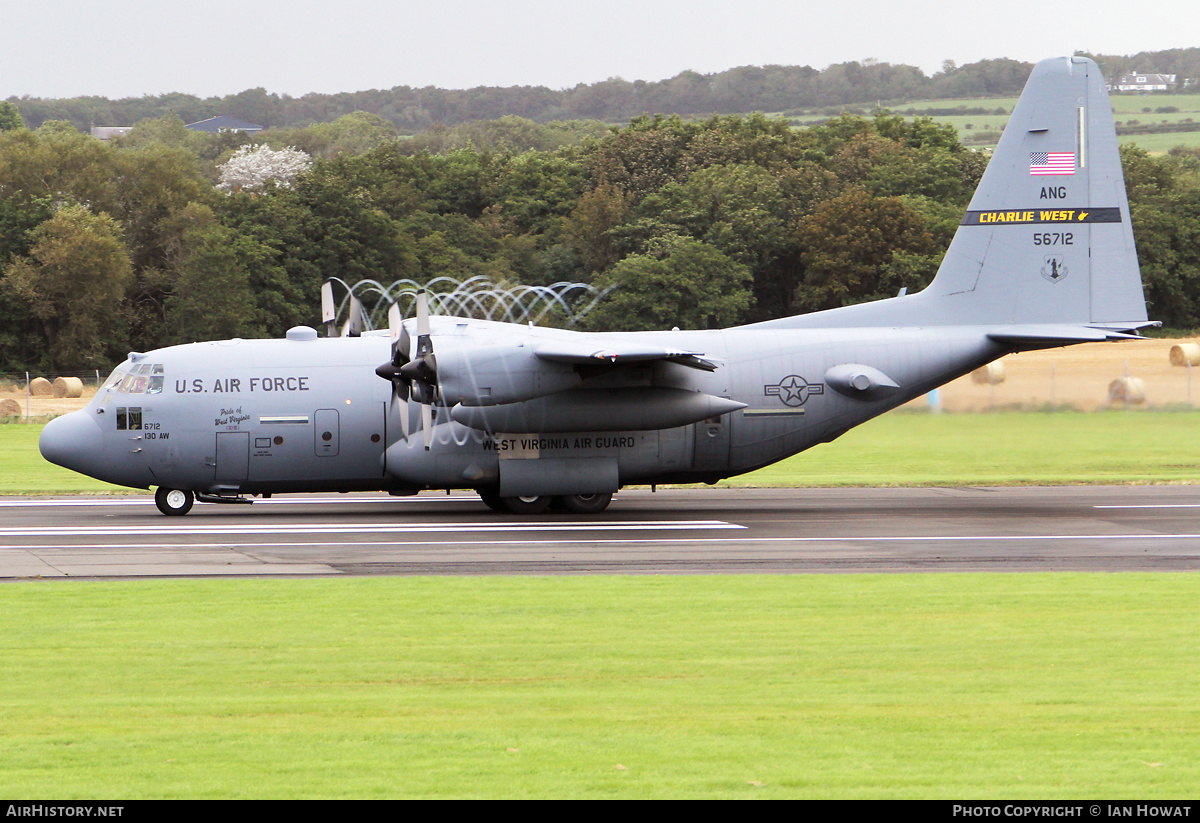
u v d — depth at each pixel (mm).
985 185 100250
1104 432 144125
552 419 90000
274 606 54094
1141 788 30094
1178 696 38844
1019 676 41531
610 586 59406
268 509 97062
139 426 90062
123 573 63375
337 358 93250
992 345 99562
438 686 40344
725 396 94625
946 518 88812
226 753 33000
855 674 41906
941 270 100812
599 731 35062
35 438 160500
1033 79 100188
